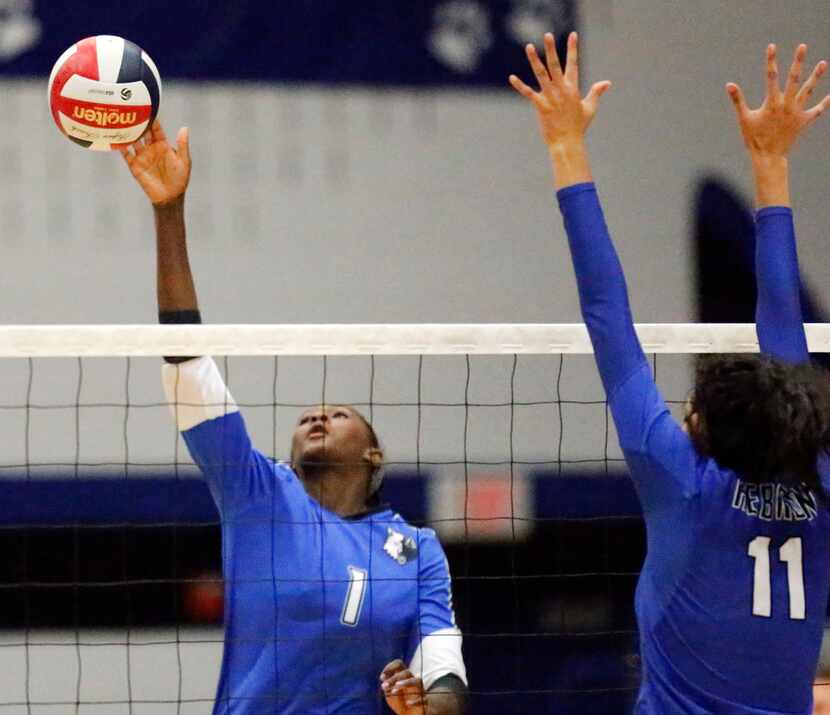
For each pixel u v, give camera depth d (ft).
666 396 81.97
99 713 85.40
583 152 35.53
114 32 88.94
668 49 93.45
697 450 32.63
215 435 46.11
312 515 48.08
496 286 92.12
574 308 92.43
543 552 84.53
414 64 91.97
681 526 31.94
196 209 90.07
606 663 80.38
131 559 86.69
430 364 88.38
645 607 33.04
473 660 81.30
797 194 92.58
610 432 87.10
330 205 91.15
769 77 37.93
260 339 44.60
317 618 46.50
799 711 32.32
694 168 92.73
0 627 85.46
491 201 92.27
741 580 31.78
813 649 32.45
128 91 48.57
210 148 90.22
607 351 33.32
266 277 90.27
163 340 44.39
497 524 84.99
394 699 43.78
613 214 92.07
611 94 92.89
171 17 89.81
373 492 51.29
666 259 91.71
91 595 86.33
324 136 91.25
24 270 88.48
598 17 92.94
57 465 85.25
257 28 90.53
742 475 31.96
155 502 87.20
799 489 32.40
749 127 38.17
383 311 91.20
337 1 91.25
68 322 88.58
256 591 46.75
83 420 88.17
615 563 84.33
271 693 45.78
